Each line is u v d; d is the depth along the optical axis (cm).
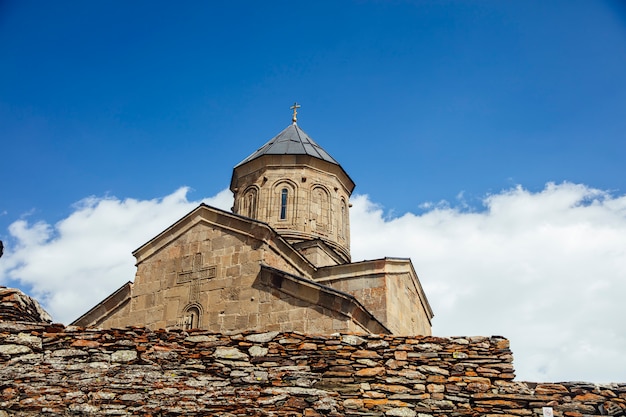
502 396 1055
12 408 1022
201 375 1097
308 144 2891
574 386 1064
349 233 2791
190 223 1998
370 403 1063
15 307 1172
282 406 1060
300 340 1133
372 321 1777
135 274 2020
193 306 1867
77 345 1105
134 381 1075
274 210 2602
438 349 1106
